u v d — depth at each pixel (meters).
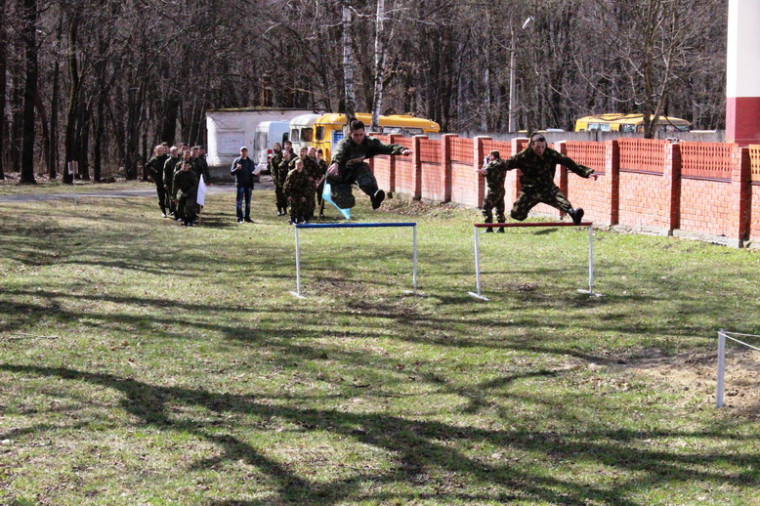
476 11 50.34
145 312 12.50
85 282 14.78
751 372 9.03
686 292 13.39
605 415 8.10
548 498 6.33
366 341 10.98
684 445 7.30
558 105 52.50
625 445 7.36
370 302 13.30
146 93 56.88
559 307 12.62
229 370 9.68
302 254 18.30
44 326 11.55
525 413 8.22
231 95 64.19
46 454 7.10
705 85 48.44
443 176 29.98
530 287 14.21
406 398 8.73
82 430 7.68
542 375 9.41
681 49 31.27
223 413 8.25
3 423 7.79
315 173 23.27
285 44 47.72
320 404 8.54
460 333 11.30
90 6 42.72
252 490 6.46
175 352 10.38
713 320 11.37
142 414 8.16
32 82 42.59
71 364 9.73
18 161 64.19
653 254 17.53
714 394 8.48
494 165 13.04
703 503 6.21
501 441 7.53
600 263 16.53
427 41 56.56
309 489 6.50
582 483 6.60
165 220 25.80
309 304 13.19
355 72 45.56
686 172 19.05
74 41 44.50
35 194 35.16
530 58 48.53
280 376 9.47
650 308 12.30
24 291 13.80
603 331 11.14
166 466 6.91
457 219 26.88
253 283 14.95
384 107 55.84
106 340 10.89
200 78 50.38
